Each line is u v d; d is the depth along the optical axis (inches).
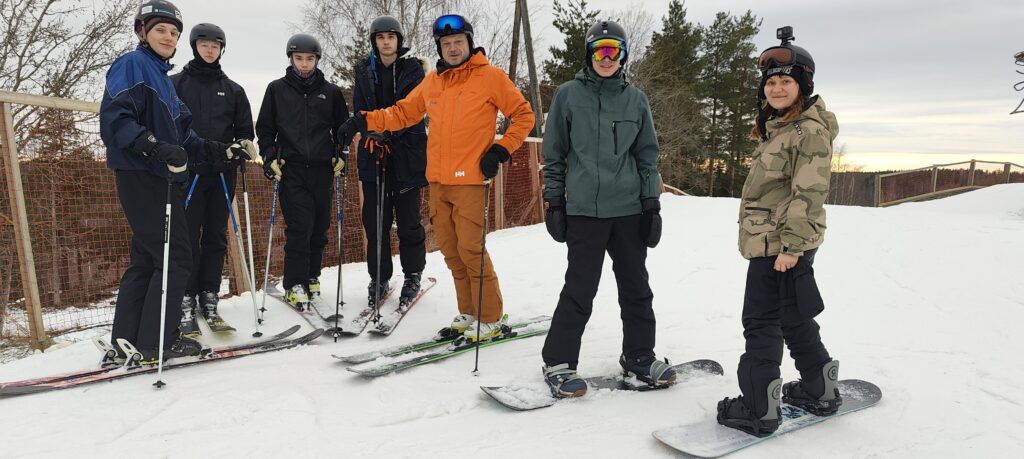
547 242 252.5
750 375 78.7
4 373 108.2
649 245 94.0
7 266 172.4
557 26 803.4
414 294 155.0
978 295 150.0
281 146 143.3
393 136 141.7
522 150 326.6
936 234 220.4
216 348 118.0
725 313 146.0
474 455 77.0
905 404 90.3
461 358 116.1
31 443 80.1
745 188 83.4
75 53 321.4
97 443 80.4
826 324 134.0
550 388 96.6
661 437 78.7
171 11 103.7
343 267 220.1
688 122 912.9
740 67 1019.3
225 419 87.5
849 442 78.7
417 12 599.2
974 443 78.2
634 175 94.8
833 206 315.3
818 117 75.0
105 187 178.9
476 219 117.4
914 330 127.6
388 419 87.7
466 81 114.7
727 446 76.0
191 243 128.3
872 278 171.9
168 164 97.6
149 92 101.9
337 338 128.6
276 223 213.0
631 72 840.3
